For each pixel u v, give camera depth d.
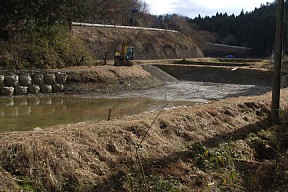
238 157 7.66
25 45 23.50
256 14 105.88
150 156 6.54
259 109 11.01
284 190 6.07
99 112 15.56
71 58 27.02
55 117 14.05
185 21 92.50
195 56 62.66
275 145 8.16
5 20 22.47
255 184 6.27
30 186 5.07
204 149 6.60
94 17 56.75
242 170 6.98
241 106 10.77
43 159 5.54
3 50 22.55
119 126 7.21
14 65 22.22
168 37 59.59
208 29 107.50
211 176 6.47
